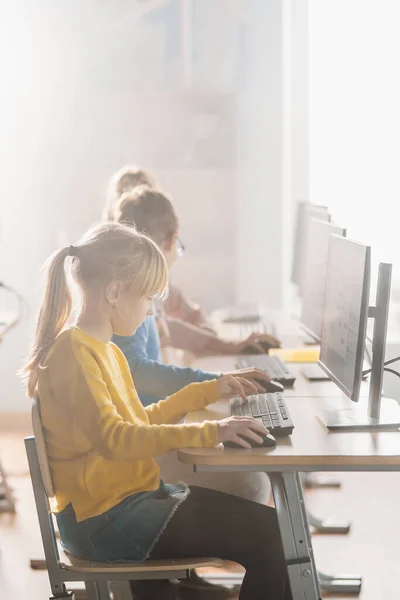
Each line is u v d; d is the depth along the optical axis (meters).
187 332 3.70
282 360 3.34
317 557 3.43
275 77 5.45
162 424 2.38
